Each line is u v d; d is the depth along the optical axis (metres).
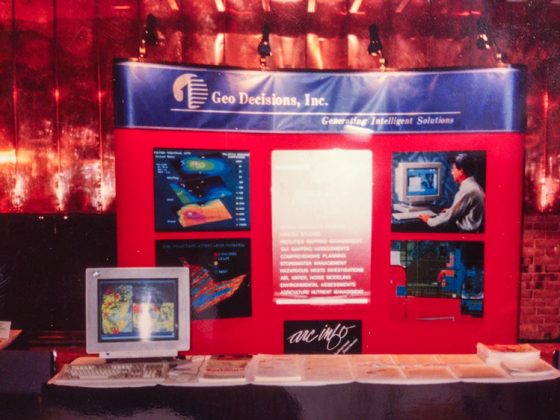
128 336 2.94
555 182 4.27
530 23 4.17
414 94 3.33
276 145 3.38
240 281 3.42
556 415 2.55
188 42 4.09
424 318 3.42
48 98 4.05
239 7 4.10
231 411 2.65
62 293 4.14
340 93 3.36
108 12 4.04
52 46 4.03
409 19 4.13
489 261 3.34
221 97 3.29
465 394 2.63
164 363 2.89
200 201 3.33
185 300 2.99
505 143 3.28
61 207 4.11
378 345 3.46
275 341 3.46
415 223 3.40
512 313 3.35
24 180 4.07
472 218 3.34
